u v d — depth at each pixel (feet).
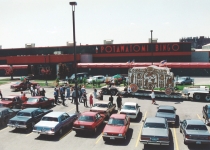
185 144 50.34
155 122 51.21
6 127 63.98
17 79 175.63
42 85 139.44
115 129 52.11
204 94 92.84
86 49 211.00
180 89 116.16
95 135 56.85
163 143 46.32
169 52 195.21
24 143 52.19
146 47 199.21
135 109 69.67
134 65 176.76
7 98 81.10
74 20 73.20
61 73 150.41
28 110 62.54
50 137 55.67
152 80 100.63
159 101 94.43
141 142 47.32
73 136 56.34
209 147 48.65
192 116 72.49
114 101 94.63
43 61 173.68
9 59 177.17
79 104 90.74
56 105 89.35
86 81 141.90
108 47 207.00
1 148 49.60
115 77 137.39
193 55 205.98
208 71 169.17
